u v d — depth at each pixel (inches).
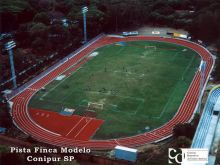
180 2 7544.3
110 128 3922.2
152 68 5339.6
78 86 4847.4
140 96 4544.8
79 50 6038.4
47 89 4803.2
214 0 7116.1
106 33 6875.0
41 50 5949.8
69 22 6697.8
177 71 5236.2
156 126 3939.5
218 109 4057.6
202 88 4584.2
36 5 7372.1
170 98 4493.1
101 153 3511.3
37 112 4274.1
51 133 3863.2
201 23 6205.7
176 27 6934.1
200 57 5713.6
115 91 4675.2
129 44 6309.1
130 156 3344.0
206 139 3548.2
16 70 5236.2
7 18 6683.1
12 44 4773.6
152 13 7204.7
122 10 6889.8
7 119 3983.8
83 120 4082.2
